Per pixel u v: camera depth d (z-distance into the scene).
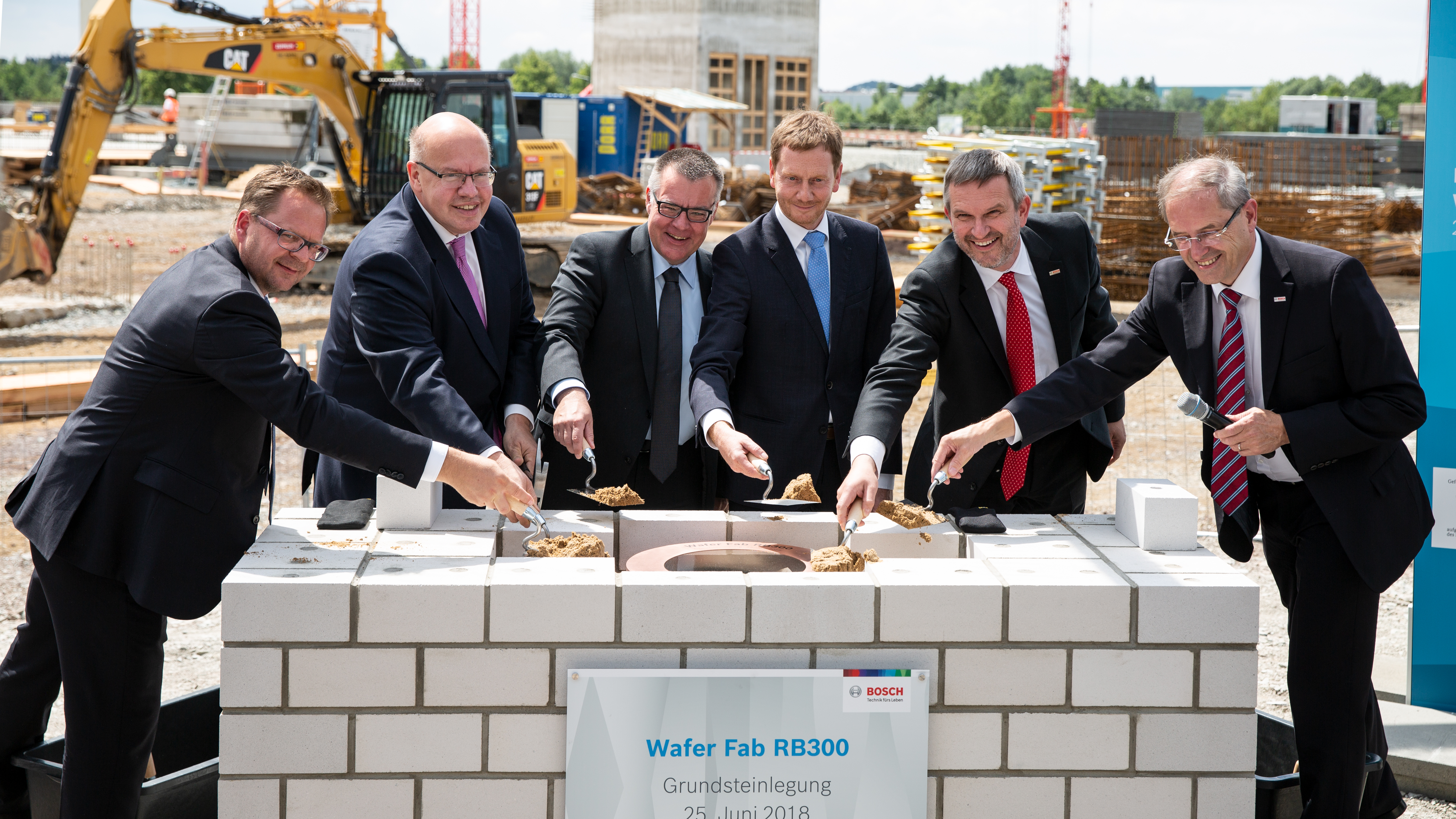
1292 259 2.76
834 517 2.90
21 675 2.99
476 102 17.41
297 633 2.19
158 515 2.65
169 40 15.84
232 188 30.06
